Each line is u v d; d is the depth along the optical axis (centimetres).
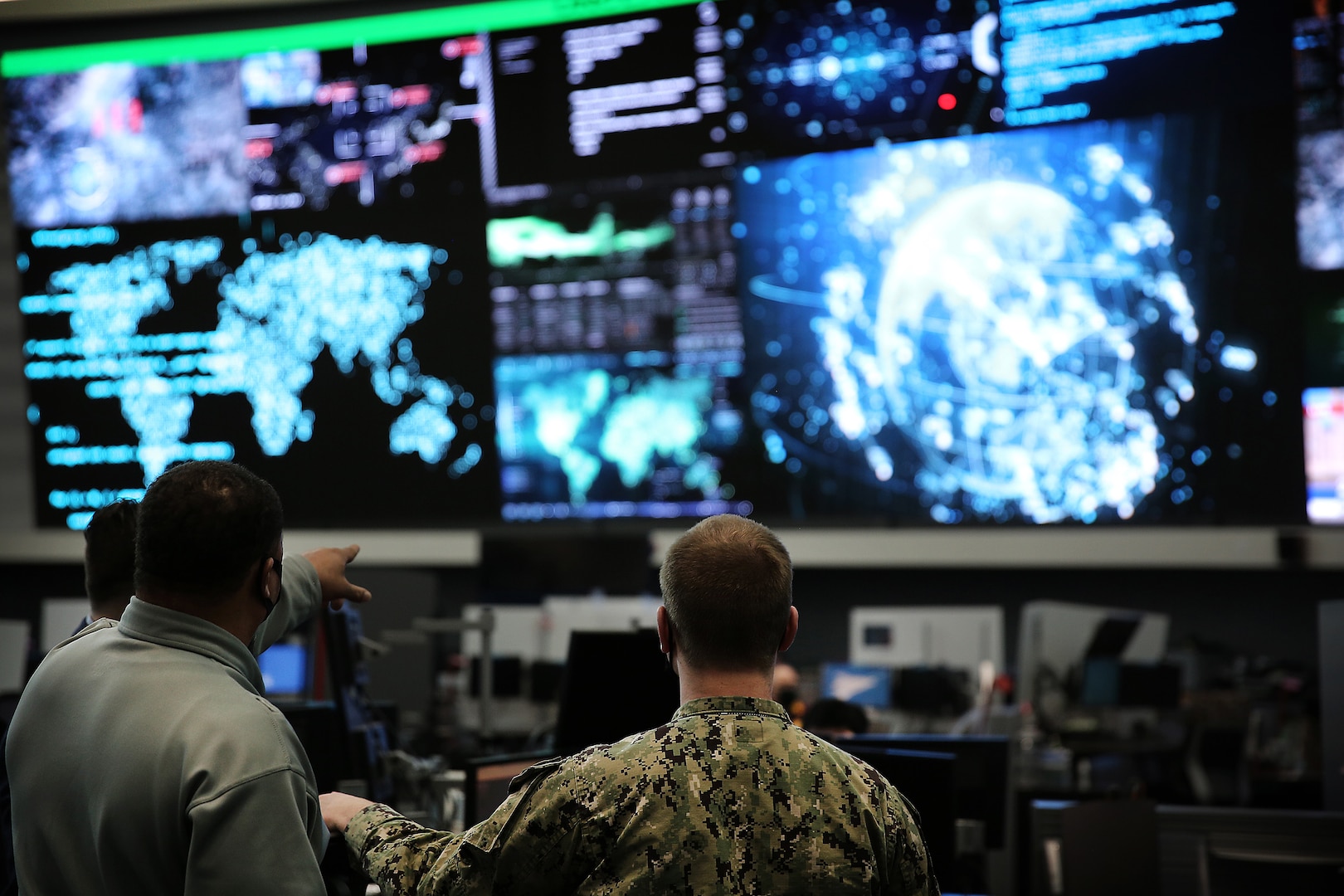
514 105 647
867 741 268
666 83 627
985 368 612
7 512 759
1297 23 552
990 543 639
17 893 162
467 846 113
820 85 613
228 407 706
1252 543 598
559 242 654
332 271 685
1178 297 582
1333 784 332
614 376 657
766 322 636
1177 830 267
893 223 616
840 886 107
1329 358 562
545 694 504
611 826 110
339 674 215
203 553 124
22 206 714
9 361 753
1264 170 562
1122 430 596
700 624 117
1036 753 492
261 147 684
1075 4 579
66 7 688
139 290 708
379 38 660
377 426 690
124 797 115
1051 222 596
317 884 114
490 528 681
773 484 644
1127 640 524
